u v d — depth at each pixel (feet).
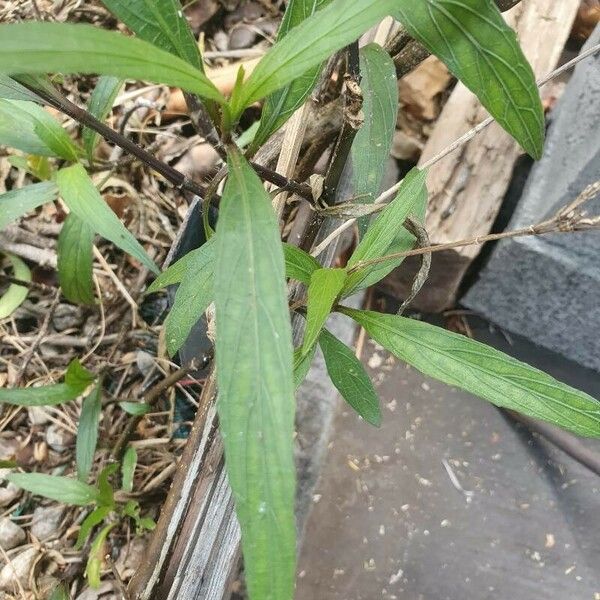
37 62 0.52
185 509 1.24
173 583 1.22
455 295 2.34
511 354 2.38
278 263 0.65
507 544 2.11
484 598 2.02
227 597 1.58
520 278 2.14
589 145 1.74
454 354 0.97
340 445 2.21
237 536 1.26
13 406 1.86
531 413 0.93
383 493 2.15
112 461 1.76
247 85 0.75
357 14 0.65
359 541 2.08
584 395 0.90
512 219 2.07
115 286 1.99
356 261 1.00
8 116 1.36
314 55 0.69
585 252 1.94
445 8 0.80
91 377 1.56
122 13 0.79
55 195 1.46
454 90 2.00
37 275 1.97
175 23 0.80
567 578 2.06
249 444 0.60
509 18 2.00
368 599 1.99
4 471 1.78
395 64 1.27
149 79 0.62
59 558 1.70
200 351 1.69
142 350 1.94
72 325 1.96
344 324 2.25
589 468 2.13
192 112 1.26
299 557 2.04
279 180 1.13
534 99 0.83
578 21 2.14
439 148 1.97
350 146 1.23
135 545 1.70
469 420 2.27
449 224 1.91
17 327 1.95
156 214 2.06
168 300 1.86
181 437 1.86
